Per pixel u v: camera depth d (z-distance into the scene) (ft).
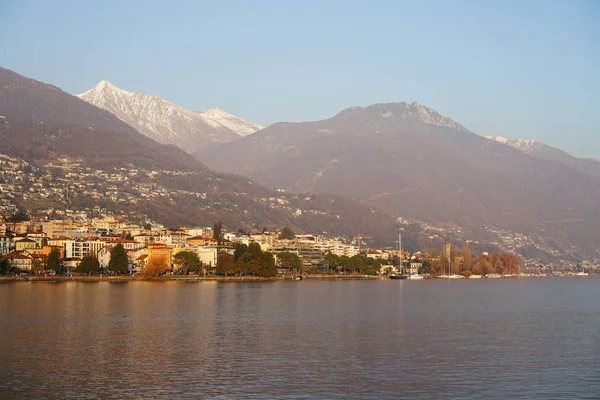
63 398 372.79
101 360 464.24
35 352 490.49
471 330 637.30
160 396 377.09
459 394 386.73
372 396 381.40
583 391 393.70
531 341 566.77
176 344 529.86
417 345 538.06
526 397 382.01
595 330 643.86
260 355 487.61
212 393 382.83
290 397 376.68
